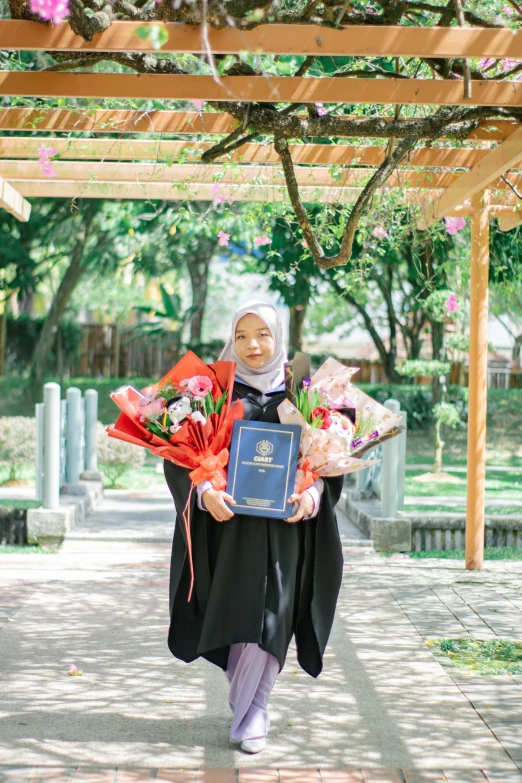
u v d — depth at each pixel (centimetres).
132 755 329
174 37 352
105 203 1384
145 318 2941
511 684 418
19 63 617
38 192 727
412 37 360
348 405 352
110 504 978
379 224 696
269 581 336
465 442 1708
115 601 581
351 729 359
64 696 395
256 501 331
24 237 1545
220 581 333
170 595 346
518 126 506
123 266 1719
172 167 675
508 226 716
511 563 724
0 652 462
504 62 543
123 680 419
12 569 680
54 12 314
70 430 926
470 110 490
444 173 662
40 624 520
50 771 313
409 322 2058
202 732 354
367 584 639
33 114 567
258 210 706
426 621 534
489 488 1154
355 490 927
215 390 343
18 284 1658
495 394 1948
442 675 431
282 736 351
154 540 784
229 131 567
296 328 1886
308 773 315
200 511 342
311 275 1459
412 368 1227
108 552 752
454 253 941
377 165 626
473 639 495
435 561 731
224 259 2220
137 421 347
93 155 628
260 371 350
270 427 334
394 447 773
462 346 1205
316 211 940
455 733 355
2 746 336
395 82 427
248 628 328
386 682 420
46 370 2173
